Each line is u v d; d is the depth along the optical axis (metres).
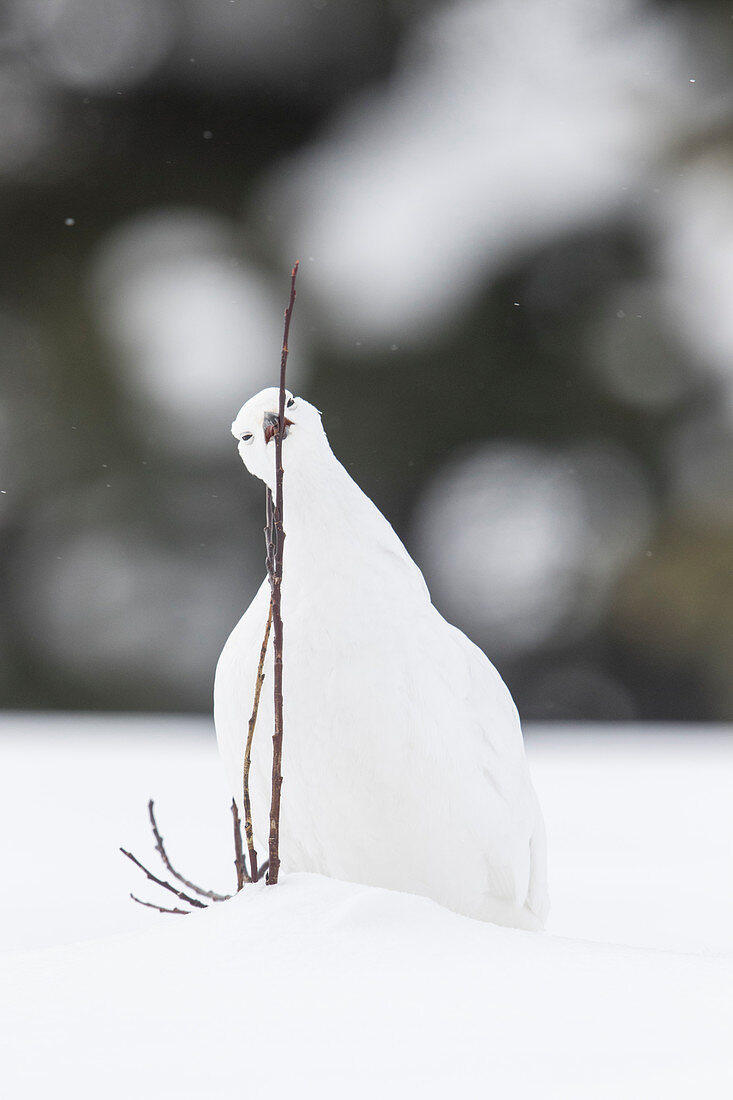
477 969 3.00
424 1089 2.50
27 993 3.06
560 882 6.60
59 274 25.31
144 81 25.39
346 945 3.13
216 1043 2.72
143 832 8.13
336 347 23.67
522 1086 2.49
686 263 22.44
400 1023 2.75
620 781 10.45
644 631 22.41
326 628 4.20
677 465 22.91
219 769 11.06
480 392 23.58
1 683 24.52
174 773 10.80
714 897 6.18
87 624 24.42
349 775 4.19
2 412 24.70
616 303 22.81
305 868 4.53
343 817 4.26
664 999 2.83
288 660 4.22
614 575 22.45
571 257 22.91
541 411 23.53
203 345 23.98
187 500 24.27
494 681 4.57
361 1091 2.50
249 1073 2.59
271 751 4.26
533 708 22.72
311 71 25.06
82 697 24.41
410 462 23.84
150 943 3.30
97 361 24.48
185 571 24.25
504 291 23.08
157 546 24.34
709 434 22.73
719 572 22.09
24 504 24.69
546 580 22.69
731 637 22.03
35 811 8.92
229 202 25.34
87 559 24.39
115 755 12.19
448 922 3.27
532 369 23.39
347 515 4.31
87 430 24.44
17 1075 2.63
